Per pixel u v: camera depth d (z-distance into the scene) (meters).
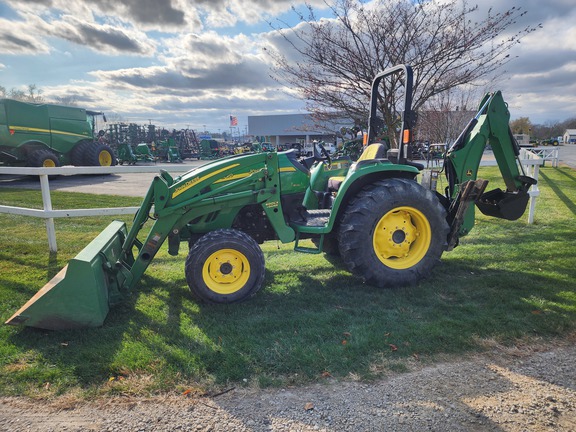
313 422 2.17
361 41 6.94
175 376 2.54
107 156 17.00
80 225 7.29
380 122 5.21
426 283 4.13
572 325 3.17
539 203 9.10
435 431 2.09
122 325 3.23
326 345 2.89
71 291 3.07
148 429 2.13
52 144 15.22
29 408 2.29
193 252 3.59
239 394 2.40
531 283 4.07
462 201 4.16
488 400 2.33
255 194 3.92
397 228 4.05
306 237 4.26
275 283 4.25
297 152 4.90
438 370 2.62
